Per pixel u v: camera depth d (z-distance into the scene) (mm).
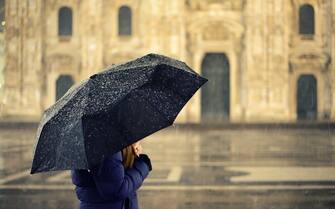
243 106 40312
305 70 40375
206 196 10211
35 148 3391
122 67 3504
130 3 40812
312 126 36500
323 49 40375
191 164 15945
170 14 40156
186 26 40781
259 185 11594
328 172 13859
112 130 3215
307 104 40375
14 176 13594
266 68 39938
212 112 40625
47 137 3355
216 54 40938
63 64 41281
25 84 40656
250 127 35938
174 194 10461
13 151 21000
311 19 40562
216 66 40844
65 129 3285
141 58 3652
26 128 36031
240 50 40562
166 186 11547
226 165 15633
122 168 3236
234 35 40562
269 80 39844
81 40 41031
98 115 3232
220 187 11359
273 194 10383
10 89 40688
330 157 18016
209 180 12438
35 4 40656
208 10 40656
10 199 9984
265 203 9406
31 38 40781
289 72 40469
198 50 40719
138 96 3328
